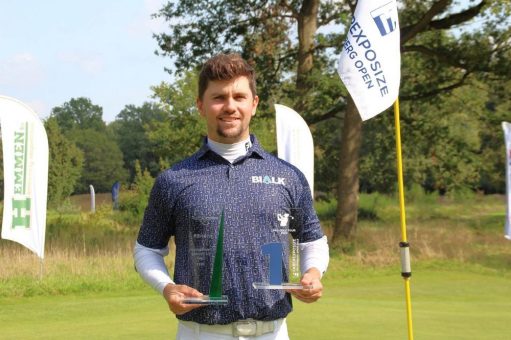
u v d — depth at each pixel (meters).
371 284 16.31
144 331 7.96
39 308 10.75
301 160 15.38
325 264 3.09
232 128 3.00
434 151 30.34
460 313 9.83
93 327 8.40
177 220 3.02
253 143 3.12
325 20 26.73
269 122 32.81
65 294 13.24
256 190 2.99
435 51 24.88
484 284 16.05
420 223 33.78
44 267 14.96
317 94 23.84
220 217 2.92
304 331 7.86
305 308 9.99
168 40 26.88
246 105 3.02
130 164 104.62
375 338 7.43
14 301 12.12
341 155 23.75
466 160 31.25
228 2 26.02
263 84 26.34
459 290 14.88
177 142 34.09
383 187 43.75
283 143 15.41
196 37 26.66
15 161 14.06
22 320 9.52
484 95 28.88
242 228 2.95
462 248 21.58
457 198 42.88
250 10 26.41
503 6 21.44
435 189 45.66
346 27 23.30
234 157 3.04
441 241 22.34
